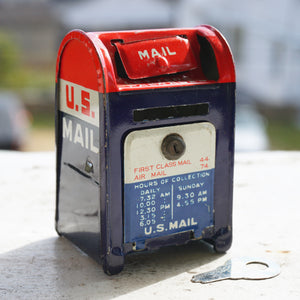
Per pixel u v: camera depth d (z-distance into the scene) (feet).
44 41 8.92
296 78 6.62
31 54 8.95
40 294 1.09
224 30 6.84
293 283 1.11
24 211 1.37
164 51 1.12
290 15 6.56
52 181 1.53
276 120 6.46
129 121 1.08
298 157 1.72
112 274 1.13
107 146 1.08
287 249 1.22
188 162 1.14
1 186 1.50
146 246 1.14
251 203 1.42
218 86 1.14
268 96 6.72
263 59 6.73
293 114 6.46
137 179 1.11
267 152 1.78
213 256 1.19
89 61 1.09
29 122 6.21
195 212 1.16
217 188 1.17
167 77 1.12
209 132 1.14
